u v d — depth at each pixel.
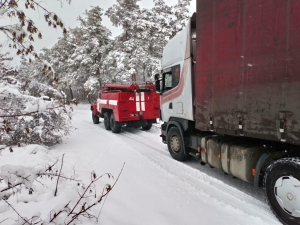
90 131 10.60
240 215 3.14
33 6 1.81
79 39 27.67
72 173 4.42
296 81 2.54
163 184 4.21
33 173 2.28
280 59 2.72
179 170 5.06
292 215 2.78
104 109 11.44
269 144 3.56
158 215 3.02
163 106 6.61
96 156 6.08
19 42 1.83
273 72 2.81
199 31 4.32
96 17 24.02
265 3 2.89
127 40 20.33
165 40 19.31
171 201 3.51
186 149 5.55
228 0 3.51
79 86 28.47
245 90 3.26
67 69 30.64
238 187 4.17
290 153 3.11
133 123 9.80
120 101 9.21
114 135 9.50
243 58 3.27
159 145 7.66
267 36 2.87
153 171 4.95
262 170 3.38
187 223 2.88
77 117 16.80
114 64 22.12
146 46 19.72
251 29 3.11
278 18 2.72
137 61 19.44
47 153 5.84
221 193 3.90
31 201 3.04
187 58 5.04
